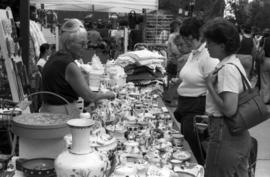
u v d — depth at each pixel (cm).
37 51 584
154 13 857
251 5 2050
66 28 273
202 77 313
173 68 614
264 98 799
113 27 1155
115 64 458
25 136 157
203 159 306
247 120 228
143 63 459
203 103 319
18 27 516
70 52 277
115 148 199
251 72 763
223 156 236
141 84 454
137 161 193
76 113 270
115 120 258
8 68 354
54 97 267
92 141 190
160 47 773
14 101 345
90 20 1041
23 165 161
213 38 232
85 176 132
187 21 316
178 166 204
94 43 905
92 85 366
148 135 238
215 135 241
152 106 335
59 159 136
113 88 376
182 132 327
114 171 173
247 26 840
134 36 845
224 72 228
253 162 298
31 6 728
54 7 819
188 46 324
